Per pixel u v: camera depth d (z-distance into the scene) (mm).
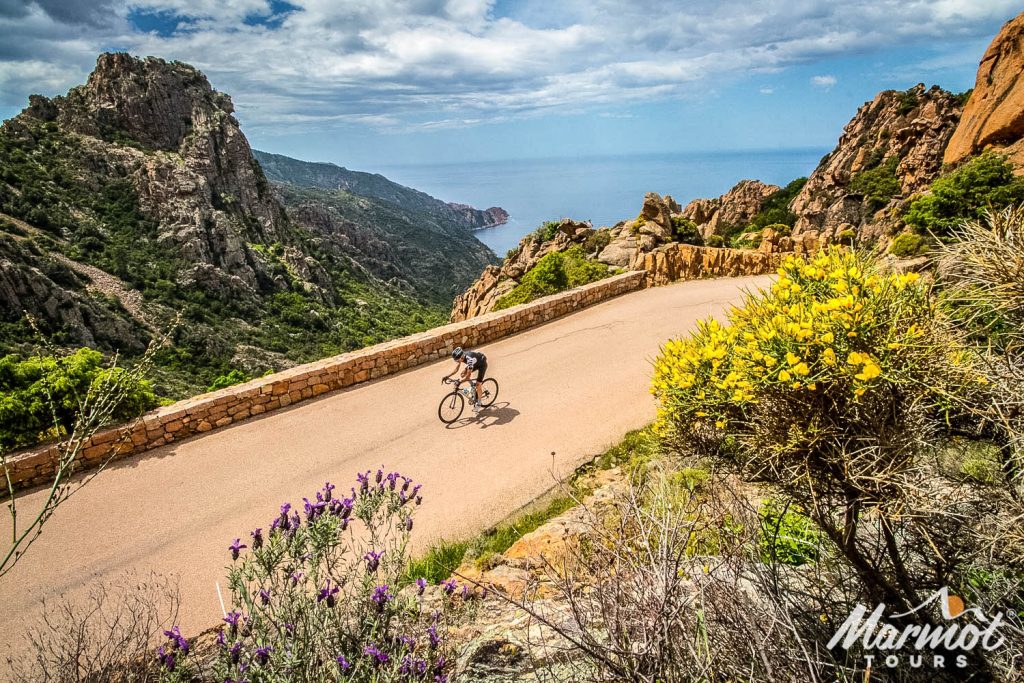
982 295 2408
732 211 80812
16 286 70438
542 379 11531
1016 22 36625
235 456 8570
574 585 2896
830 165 75312
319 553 3033
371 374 11773
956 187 20312
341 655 2576
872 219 54812
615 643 2059
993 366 2191
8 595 5668
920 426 2158
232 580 2863
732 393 2537
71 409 7988
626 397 10211
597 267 24812
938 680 2092
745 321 2760
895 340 2178
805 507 2410
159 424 8820
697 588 2213
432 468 8023
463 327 13656
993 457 2180
